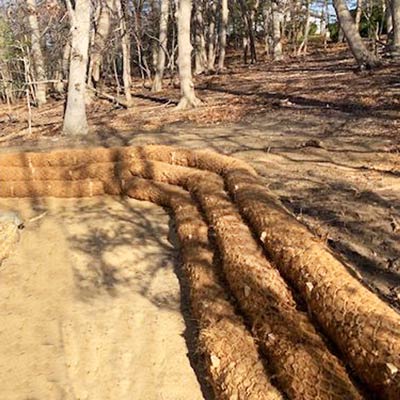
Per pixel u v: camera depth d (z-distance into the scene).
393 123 8.67
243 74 20.64
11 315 5.28
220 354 3.78
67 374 4.24
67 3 12.10
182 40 13.32
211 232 5.95
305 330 3.49
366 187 6.04
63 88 24.47
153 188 8.27
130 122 12.86
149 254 6.36
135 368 4.22
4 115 18.38
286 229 4.66
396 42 16.11
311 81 14.38
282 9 31.33
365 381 2.90
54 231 7.58
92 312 5.14
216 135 9.95
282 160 7.63
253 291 4.18
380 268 4.19
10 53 18.11
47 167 9.80
